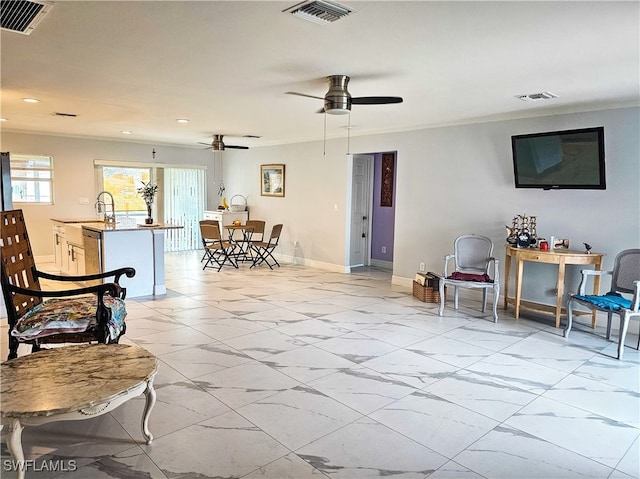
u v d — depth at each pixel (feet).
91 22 8.38
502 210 17.58
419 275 18.80
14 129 24.11
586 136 14.44
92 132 25.23
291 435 8.10
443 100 14.65
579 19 7.85
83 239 19.13
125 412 8.82
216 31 8.77
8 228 9.83
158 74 12.14
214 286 20.80
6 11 7.94
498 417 8.95
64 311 9.61
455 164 18.97
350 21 8.15
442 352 12.52
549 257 14.71
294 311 16.58
